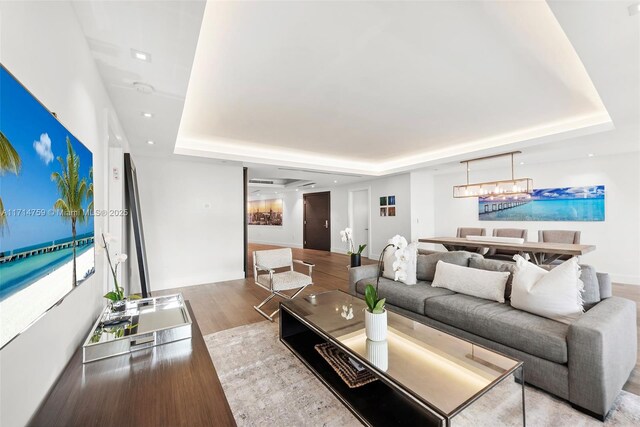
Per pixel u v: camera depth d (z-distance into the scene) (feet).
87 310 4.95
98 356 4.43
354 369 6.51
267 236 37.50
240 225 17.43
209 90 8.46
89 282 5.08
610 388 5.38
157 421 3.20
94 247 5.13
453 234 22.22
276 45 6.29
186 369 4.22
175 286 15.43
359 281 11.29
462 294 9.00
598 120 11.10
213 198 16.55
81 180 4.25
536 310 6.91
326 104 9.58
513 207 19.19
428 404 4.32
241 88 8.34
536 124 11.80
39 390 3.13
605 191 15.71
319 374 6.51
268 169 18.43
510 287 8.28
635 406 5.66
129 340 4.93
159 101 7.73
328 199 29.86
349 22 5.57
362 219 26.21
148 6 4.30
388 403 5.51
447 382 4.90
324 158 18.94
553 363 5.88
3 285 2.17
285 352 8.10
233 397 6.17
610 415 5.43
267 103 9.45
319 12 5.27
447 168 19.30
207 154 14.58
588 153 15.01
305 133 12.96
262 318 10.82
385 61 6.99
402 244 6.92
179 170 15.57
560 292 6.67
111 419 3.18
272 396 6.20
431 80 7.97
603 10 4.58
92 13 4.42
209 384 3.89
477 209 20.92
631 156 14.97
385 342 6.32
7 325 2.24
